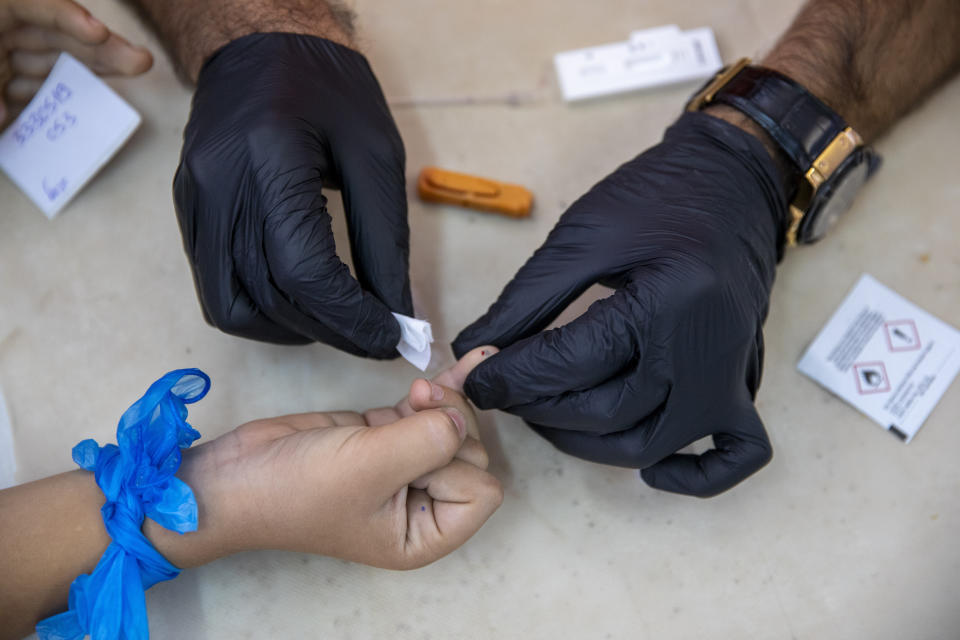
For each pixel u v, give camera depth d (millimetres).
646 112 438
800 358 406
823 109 377
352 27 416
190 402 355
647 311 344
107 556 340
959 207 425
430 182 416
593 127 436
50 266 414
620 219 368
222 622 372
